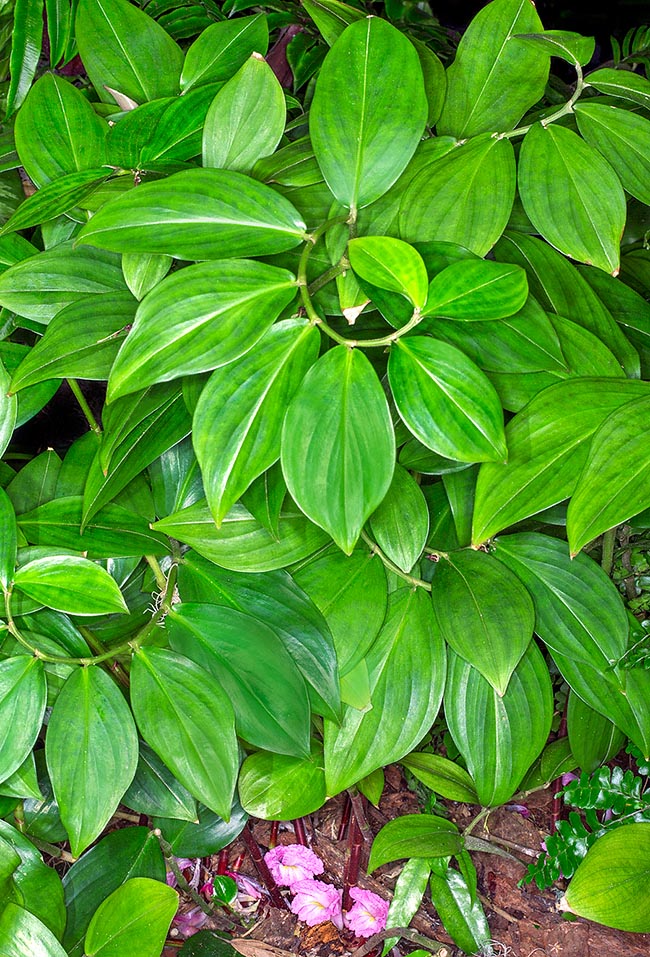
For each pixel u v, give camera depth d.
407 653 1.20
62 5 1.38
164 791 1.24
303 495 1.01
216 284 1.03
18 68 1.40
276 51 1.74
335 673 1.16
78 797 1.11
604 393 1.11
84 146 1.17
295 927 1.37
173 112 1.15
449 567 1.17
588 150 1.11
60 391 1.51
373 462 1.01
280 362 1.03
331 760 1.21
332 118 1.07
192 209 1.04
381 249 1.03
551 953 1.35
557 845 1.30
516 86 1.18
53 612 1.19
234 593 1.18
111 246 1.03
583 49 1.10
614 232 1.10
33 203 1.12
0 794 1.16
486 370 1.08
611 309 1.23
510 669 1.12
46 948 1.13
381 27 1.08
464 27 2.64
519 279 1.03
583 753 1.31
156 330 1.02
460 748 1.23
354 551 1.19
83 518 1.14
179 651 1.16
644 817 1.29
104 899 1.23
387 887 1.40
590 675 1.23
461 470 1.18
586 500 1.06
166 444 1.16
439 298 1.02
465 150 1.12
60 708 1.12
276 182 1.15
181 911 1.36
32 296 1.17
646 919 1.19
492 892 1.40
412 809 1.47
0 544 1.12
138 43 1.22
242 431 1.03
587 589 1.19
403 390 1.01
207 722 1.14
